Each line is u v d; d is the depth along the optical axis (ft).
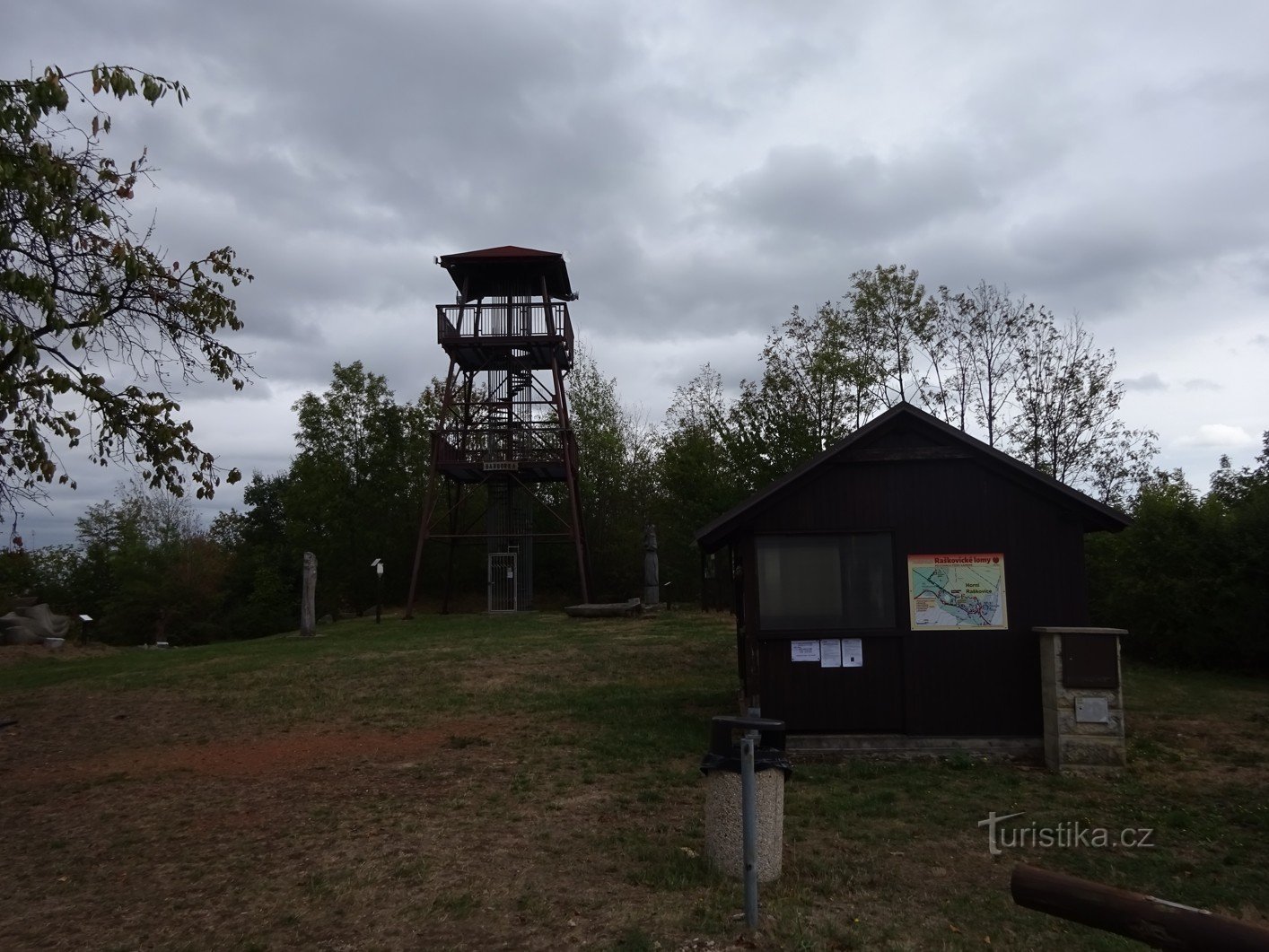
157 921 20.67
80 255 35.88
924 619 36.52
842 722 36.37
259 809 29.68
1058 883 11.27
